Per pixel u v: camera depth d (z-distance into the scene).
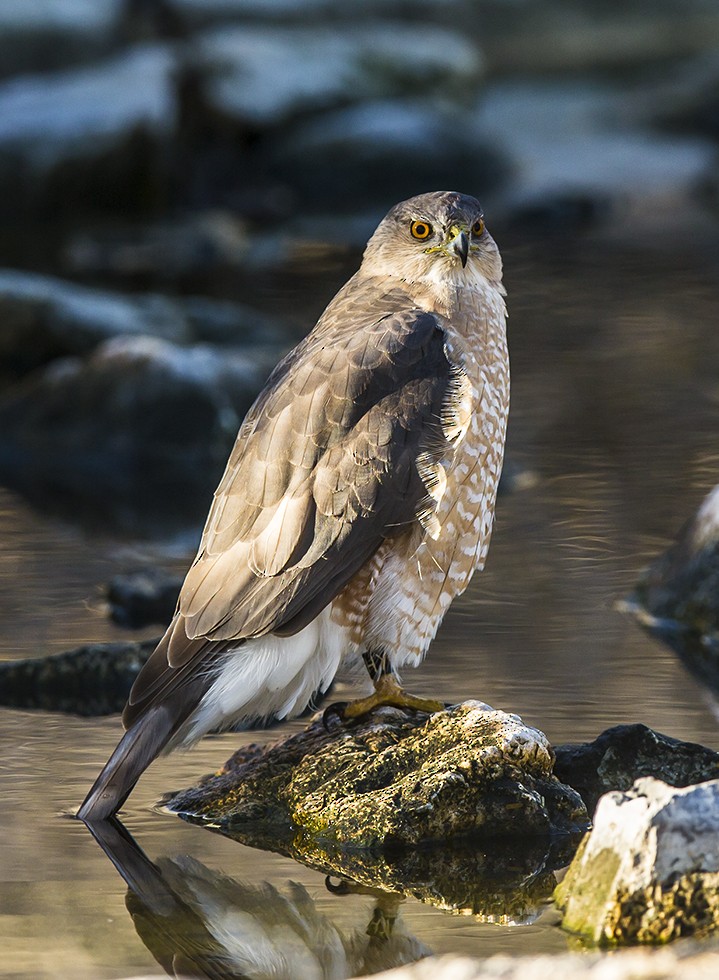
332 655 8.98
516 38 43.34
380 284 10.00
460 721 8.65
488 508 9.30
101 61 34.72
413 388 9.09
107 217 30.27
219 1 37.53
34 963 6.91
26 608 12.45
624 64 43.28
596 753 8.81
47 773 9.15
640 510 14.47
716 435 16.80
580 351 20.03
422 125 31.95
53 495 16.50
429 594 9.11
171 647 8.67
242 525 8.84
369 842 8.21
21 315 20.33
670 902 6.84
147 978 6.73
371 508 8.81
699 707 9.93
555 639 11.31
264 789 8.74
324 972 6.93
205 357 18.34
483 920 7.38
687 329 20.92
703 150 34.91
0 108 30.83
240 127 32.50
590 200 29.44
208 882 7.81
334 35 36.34
